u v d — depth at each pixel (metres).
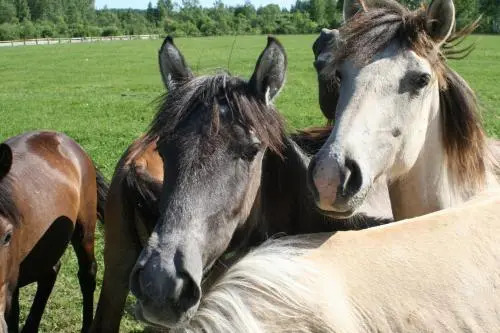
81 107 20.50
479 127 4.29
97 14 146.50
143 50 57.84
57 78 32.75
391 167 3.80
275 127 3.75
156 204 4.21
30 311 5.98
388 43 3.70
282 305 2.54
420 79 3.68
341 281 2.68
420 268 2.73
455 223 2.93
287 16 108.62
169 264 3.02
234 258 3.74
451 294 2.68
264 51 3.63
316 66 4.71
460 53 4.13
